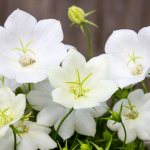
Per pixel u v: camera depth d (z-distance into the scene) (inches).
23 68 13.2
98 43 34.5
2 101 12.5
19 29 13.6
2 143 12.6
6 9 35.0
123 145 13.4
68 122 13.1
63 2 34.7
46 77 12.7
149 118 13.4
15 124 12.6
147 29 13.6
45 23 13.5
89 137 14.2
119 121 12.6
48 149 12.8
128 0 34.4
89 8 34.7
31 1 34.9
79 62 12.8
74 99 12.4
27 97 13.1
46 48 13.3
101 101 12.3
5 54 13.4
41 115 13.0
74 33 34.4
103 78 12.7
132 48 13.6
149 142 16.2
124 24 34.5
